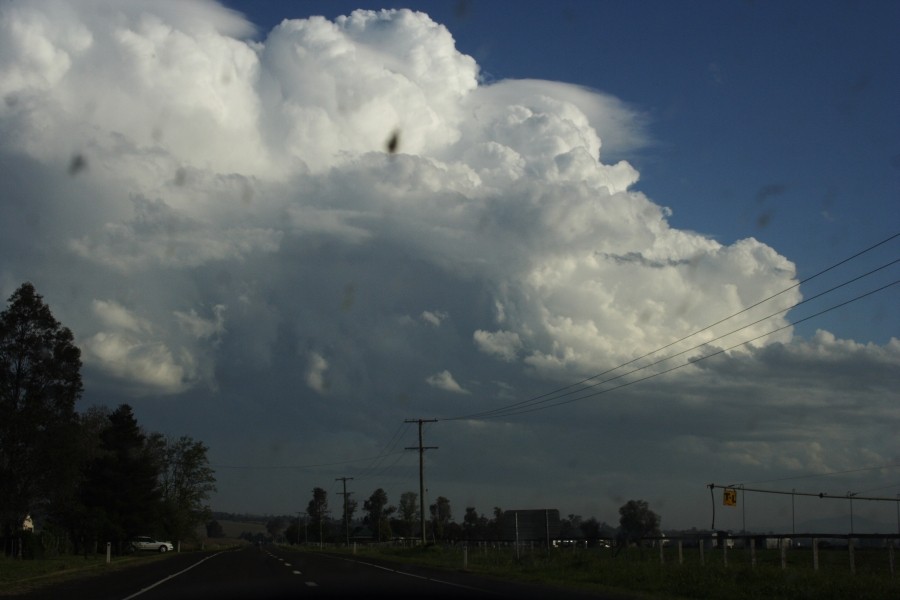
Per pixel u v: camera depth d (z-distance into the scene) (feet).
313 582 100.01
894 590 74.13
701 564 105.09
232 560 185.68
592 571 118.42
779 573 89.66
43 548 203.41
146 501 263.90
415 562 168.96
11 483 230.07
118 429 264.93
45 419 231.71
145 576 116.78
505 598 76.64
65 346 238.48
